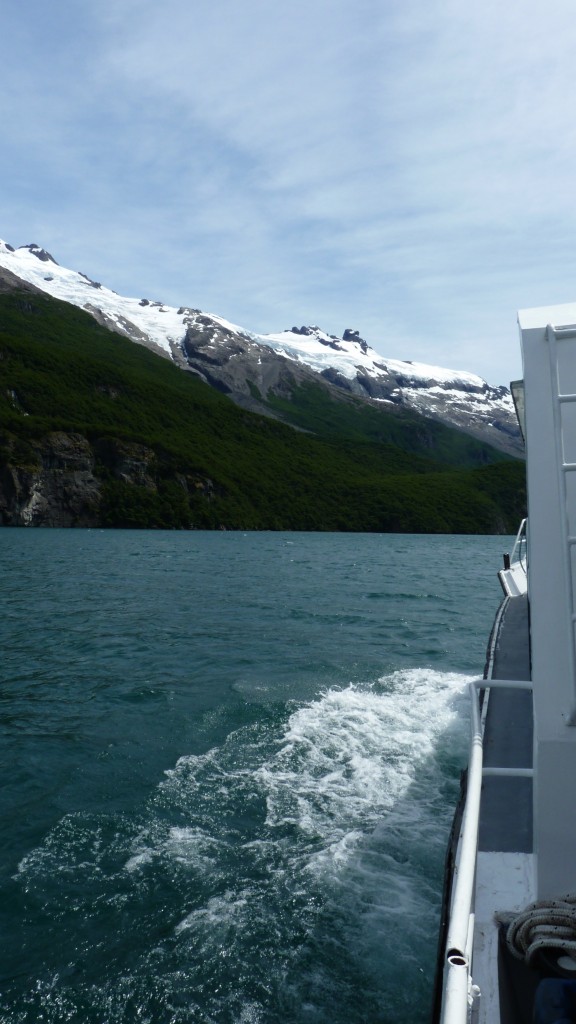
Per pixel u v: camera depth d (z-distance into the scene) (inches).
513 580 496.4
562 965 101.7
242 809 279.9
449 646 628.4
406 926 206.2
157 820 272.7
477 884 130.3
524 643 331.9
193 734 370.0
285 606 906.7
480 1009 99.3
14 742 363.9
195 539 3243.1
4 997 181.5
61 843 255.9
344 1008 177.3
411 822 267.9
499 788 181.8
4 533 3289.9
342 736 359.6
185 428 6299.2
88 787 305.3
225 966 192.1
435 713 399.5
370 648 613.6
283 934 203.3
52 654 588.7
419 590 1158.3
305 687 463.5
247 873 234.8
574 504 100.5
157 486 4803.2
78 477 4488.2
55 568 1476.4
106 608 868.6
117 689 471.8
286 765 322.3
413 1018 173.6
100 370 6599.4
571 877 105.6
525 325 107.0
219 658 568.7
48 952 198.7
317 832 260.5
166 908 217.0
